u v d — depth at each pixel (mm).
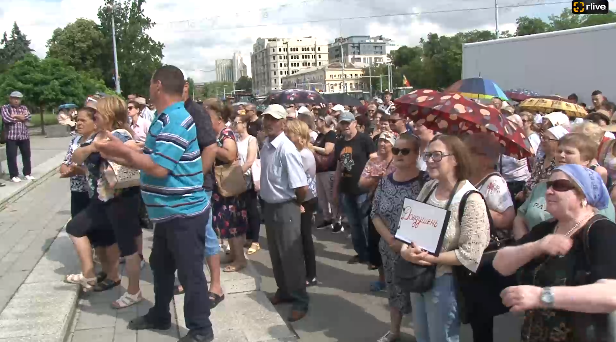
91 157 4242
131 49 46000
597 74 13102
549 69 14531
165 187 3514
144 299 4711
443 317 3111
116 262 4977
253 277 5484
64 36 50250
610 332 2119
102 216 4645
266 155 4605
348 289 5527
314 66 124688
